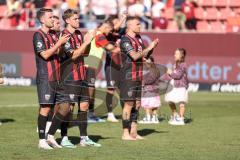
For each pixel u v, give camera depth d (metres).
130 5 67.06
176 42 61.69
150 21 65.69
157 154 26.14
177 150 27.33
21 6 70.81
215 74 60.88
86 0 67.38
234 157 25.78
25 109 44.41
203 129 35.19
